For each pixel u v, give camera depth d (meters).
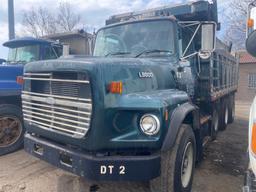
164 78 4.38
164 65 4.53
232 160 6.11
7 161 5.51
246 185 2.90
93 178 3.37
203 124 5.84
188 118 4.36
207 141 6.23
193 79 5.57
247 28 3.89
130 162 3.41
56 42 7.55
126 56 5.11
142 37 5.19
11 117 5.87
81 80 3.43
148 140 3.48
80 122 3.46
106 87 3.41
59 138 3.74
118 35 5.43
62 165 3.66
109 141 3.43
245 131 9.32
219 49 7.16
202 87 6.11
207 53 4.59
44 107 3.95
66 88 3.61
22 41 7.43
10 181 4.62
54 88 3.75
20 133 6.00
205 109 6.55
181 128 4.02
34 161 5.51
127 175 3.41
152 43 5.08
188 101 4.42
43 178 4.75
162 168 3.74
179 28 5.07
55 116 3.77
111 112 3.41
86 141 3.42
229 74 9.49
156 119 3.50
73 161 3.52
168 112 3.66
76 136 3.49
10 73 5.89
